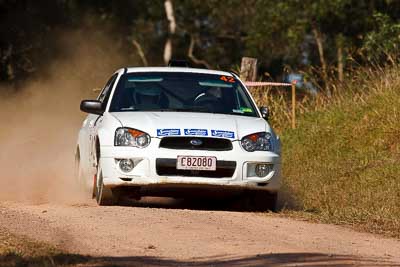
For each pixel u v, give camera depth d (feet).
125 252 78.33
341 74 203.62
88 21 353.31
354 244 87.51
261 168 108.88
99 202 110.93
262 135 110.11
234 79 119.96
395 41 242.58
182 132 107.45
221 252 79.05
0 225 90.43
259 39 338.13
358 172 137.49
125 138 107.86
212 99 116.16
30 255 73.72
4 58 306.76
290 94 191.31
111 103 115.24
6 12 307.37
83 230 89.04
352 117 161.89
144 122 108.78
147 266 71.77
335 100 175.22
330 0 294.46
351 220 105.40
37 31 315.37
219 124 109.29
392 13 286.66
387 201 119.85
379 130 153.89
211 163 106.93
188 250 79.87
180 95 115.96
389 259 78.79
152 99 115.24
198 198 115.34
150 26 458.91
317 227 98.43
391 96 163.02
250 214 105.91
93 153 115.24
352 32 296.92
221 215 102.53
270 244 84.02
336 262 74.84
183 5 454.40
